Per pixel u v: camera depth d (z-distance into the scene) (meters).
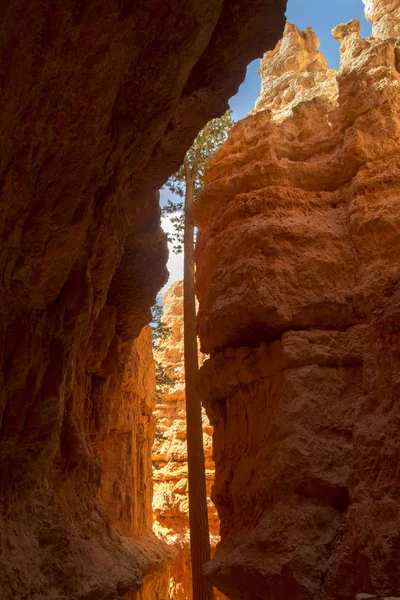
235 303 10.21
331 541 8.38
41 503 8.88
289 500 8.81
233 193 11.83
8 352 7.18
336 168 11.24
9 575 7.21
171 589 23.11
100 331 12.65
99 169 6.95
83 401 12.16
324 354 9.62
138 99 6.89
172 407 29.92
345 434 9.17
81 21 5.42
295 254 10.32
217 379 11.17
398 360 7.10
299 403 9.29
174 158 9.00
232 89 8.24
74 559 8.88
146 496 17.14
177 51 6.60
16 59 5.05
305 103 12.29
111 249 8.74
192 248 15.09
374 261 10.04
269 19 7.40
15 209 6.30
